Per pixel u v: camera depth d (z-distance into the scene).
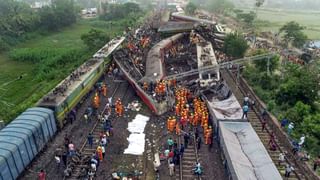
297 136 26.33
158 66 38.84
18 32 74.25
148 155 24.75
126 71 38.84
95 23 97.94
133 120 29.89
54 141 26.38
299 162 23.23
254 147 22.56
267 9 151.88
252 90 36.84
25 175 22.33
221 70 42.50
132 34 62.59
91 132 27.78
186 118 28.22
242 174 18.97
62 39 78.19
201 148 25.36
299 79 32.47
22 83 44.50
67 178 21.91
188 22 64.06
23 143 21.77
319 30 86.19
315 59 47.72
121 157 24.44
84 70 36.97
